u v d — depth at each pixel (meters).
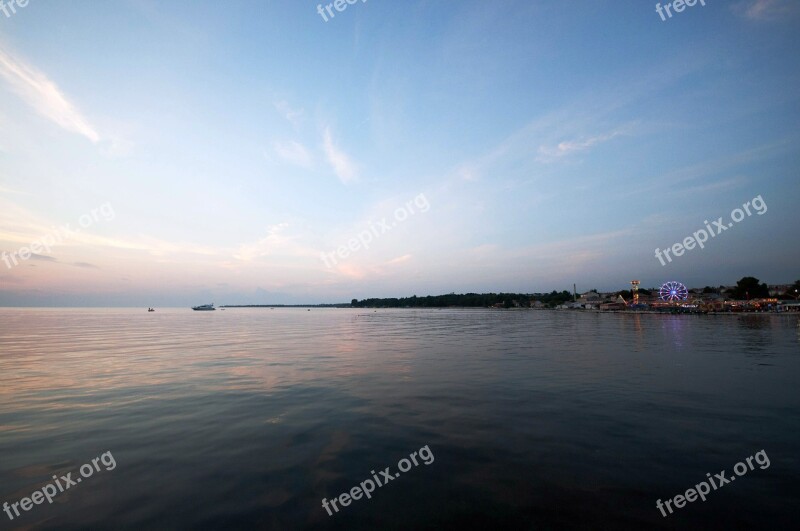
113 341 40.84
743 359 26.39
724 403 14.55
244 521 6.68
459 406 14.18
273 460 9.28
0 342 39.22
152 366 23.61
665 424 11.99
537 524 6.59
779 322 78.00
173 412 13.38
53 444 10.33
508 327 69.06
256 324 84.75
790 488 7.87
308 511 7.00
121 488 7.87
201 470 8.73
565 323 83.62
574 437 10.83
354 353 30.34
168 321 99.00
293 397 15.59
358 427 11.74
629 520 6.72
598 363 24.75
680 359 26.50
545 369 22.48
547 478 8.30
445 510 7.04
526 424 12.02
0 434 11.10
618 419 12.52
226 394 16.09
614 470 8.71
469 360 26.30
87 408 13.89
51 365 23.98
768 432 11.23
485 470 8.72
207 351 31.70
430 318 121.69
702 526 6.56
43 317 124.88
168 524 6.59
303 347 35.00
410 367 23.28
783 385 17.81
